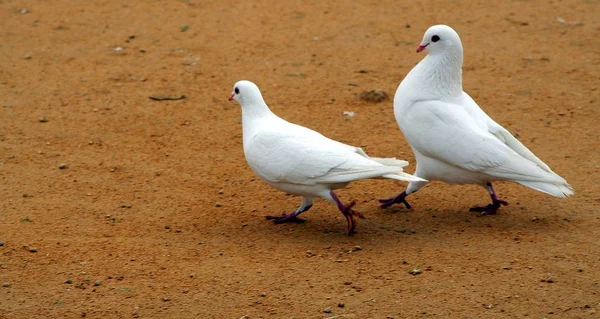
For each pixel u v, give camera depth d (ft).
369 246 33.86
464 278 30.83
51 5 73.41
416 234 35.04
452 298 29.37
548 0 74.54
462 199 39.14
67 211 37.60
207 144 46.24
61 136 47.09
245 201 39.19
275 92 54.29
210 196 39.70
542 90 53.83
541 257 32.35
